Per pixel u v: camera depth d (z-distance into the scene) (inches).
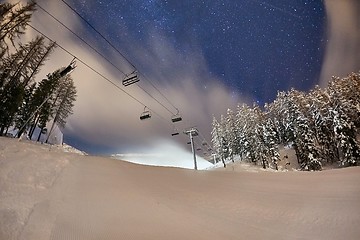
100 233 181.5
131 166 414.0
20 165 290.7
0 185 235.6
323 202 235.9
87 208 222.7
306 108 2057.1
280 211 227.9
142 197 261.4
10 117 1159.6
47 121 1434.5
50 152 380.5
